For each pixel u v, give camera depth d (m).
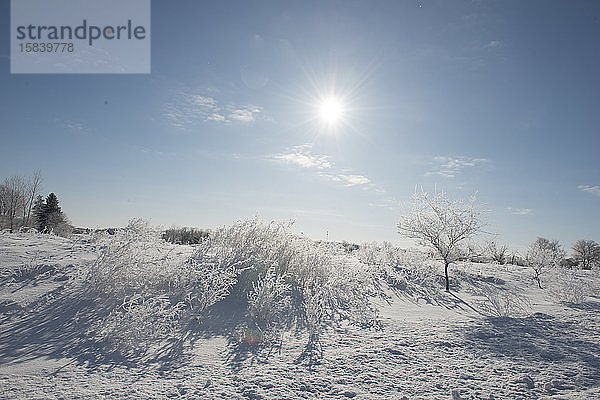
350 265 15.21
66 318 6.95
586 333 8.14
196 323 7.45
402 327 8.26
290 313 8.84
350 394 4.63
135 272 8.51
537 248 22.59
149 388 4.59
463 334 7.70
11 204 38.03
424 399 4.56
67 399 4.18
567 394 4.81
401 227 16.73
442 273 18.08
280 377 5.10
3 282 8.42
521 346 6.95
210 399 4.33
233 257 10.40
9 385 4.48
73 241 13.70
